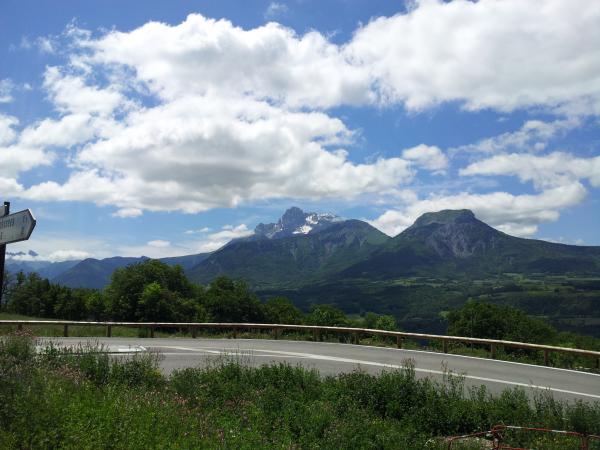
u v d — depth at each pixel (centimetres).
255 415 984
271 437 865
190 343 2764
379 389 1329
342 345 2788
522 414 1246
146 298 7856
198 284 9712
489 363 2259
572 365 2333
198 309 8488
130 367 1296
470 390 1562
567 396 1616
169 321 7962
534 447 1055
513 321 6831
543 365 2273
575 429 1181
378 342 2895
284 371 1427
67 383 957
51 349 1341
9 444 600
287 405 1081
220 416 959
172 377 1335
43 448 616
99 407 800
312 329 3083
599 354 2147
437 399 1291
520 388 1712
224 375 1358
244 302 9181
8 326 3044
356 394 1315
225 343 2795
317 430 939
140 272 8494
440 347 2912
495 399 1362
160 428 748
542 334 6744
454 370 2025
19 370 870
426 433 1148
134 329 3709
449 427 1209
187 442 701
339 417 1070
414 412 1244
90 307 8619
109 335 3145
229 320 8894
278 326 3138
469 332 6838
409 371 1470
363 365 2073
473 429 1201
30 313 9506
